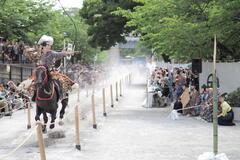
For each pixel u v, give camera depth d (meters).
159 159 12.53
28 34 40.22
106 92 41.16
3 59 33.81
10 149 14.12
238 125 19.55
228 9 19.41
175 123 20.44
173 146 14.53
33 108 27.20
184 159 12.51
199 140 15.65
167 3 22.31
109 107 28.41
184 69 32.19
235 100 21.19
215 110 10.58
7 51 34.53
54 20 43.56
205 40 22.27
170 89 29.98
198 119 22.02
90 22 47.94
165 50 24.77
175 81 29.11
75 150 13.80
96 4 46.78
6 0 36.66
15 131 17.95
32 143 15.11
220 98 19.67
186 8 21.78
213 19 20.00
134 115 23.91
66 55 16.61
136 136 16.56
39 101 15.63
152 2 23.61
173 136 16.53
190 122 20.84
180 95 25.89
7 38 37.75
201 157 10.67
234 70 24.22
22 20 38.62
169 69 40.00
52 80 15.84
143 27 25.25
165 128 18.70
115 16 45.44
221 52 25.58
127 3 44.16
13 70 35.00
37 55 16.17
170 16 22.98
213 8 20.00
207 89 22.66
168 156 12.92
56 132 16.16
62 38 50.12
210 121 20.83
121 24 46.41
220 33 20.42
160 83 31.34
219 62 25.30
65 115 22.44
